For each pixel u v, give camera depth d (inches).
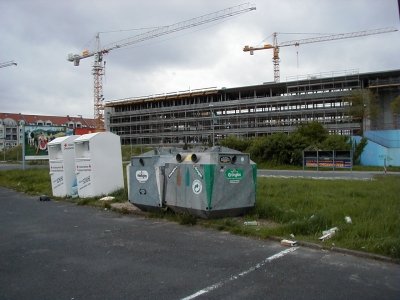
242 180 398.6
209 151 398.3
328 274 235.6
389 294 204.4
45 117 5167.3
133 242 319.6
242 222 381.4
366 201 458.3
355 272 238.8
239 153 402.9
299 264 255.6
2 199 612.7
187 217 388.2
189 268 250.2
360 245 286.0
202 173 380.8
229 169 389.1
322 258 268.1
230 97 3690.9
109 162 591.8
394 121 2694.4
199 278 231.1
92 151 574.9
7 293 212.5
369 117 2603.3
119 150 605.6
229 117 3454.7
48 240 331.3
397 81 2706.7
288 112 3120.1
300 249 291.1
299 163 1763.0
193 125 3727.9
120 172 603.2
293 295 203.8
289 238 315.9
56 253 290.2
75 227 383.9
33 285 223.9
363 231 312.2
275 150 1822.1
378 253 269.0
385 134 2262.6
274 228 336.2
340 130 2775.6
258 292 208.4
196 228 370.3
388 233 307.7
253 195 407.5
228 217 395.2
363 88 2768.2
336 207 413.7
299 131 2007.9
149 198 440.8
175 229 366.9
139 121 4168.3
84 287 219.5
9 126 4717.0
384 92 2810.0
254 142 1957.4
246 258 270.4
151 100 4109.3
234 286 217.6
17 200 600.1
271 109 3270.2
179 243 314.0
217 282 224.1
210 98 3757.4
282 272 240.1
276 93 3415.4
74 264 262.5
